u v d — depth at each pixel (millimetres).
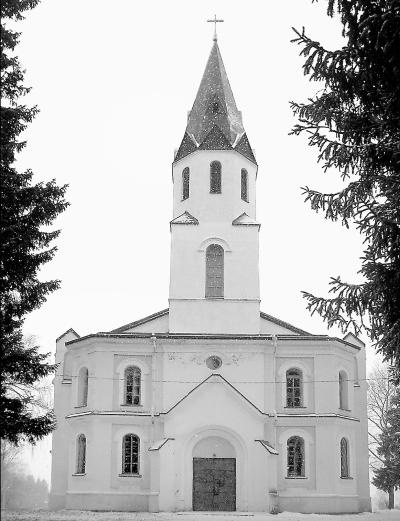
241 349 42000
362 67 16375
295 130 17844
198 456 39969
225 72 49844
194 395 40156
